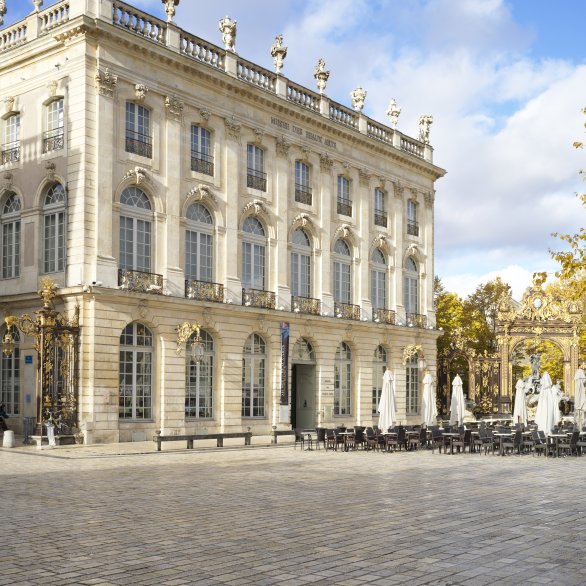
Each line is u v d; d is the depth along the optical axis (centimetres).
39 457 2627
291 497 1702
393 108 5200
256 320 3922
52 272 3334
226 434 3238
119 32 3291
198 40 3706
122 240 3362
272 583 964
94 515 1441
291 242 4244
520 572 1029
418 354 5188
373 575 1007
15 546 1167
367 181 4828
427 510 1533
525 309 5378
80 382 3141
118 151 3334
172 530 1299
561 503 1648
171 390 3456
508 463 2639
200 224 3722
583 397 3938
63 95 3306
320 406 4328
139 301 3325
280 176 4175
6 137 3606
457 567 1053
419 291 5350
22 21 3488
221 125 3841
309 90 4391
